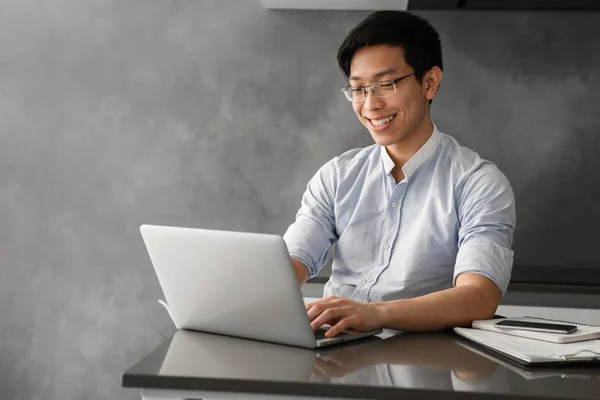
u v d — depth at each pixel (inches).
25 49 128.0
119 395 129.4
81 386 129.7
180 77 126.1
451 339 59.5
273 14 124.6
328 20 123.9
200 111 126.1
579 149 122.2
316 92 124.6
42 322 129.7
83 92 127.6
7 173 129.1
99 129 127.6
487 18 122.1
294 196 125.5
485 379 45.0
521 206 123.3
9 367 130.5
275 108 125.2
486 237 71.2
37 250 129.3
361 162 84.0
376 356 51.9
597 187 122.3
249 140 125.7
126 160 127.4
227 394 45.0
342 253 82.2
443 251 76.7
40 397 130.2
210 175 126.4
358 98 76.9
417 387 42.8
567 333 55.4
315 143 125.0
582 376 46.1
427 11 122.6
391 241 79.2
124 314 128.8
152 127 126.9
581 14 121.3
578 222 122.6
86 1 126.9
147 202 127.5
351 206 83.4
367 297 78.5
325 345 55.5
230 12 125.1
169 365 47.7
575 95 121.9
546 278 109.3
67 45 127.4
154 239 58.9
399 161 80.0
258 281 54.0
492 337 57.1
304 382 43.7
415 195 79.0
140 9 126.3
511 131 122.6
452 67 122.7
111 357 129.2
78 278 129.1
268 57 125.0
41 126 128.4
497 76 122.3
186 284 58.7
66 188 128.5
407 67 75.4
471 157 78.7
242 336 58.2
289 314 53.9
